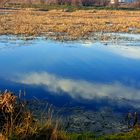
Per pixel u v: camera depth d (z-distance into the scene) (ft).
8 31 150.61
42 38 134.00
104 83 69.10
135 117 46.96
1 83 66.28
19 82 67.21
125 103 55.67
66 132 39.93
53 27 175.52
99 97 58.59
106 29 176.76
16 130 33.30
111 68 84.07
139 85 68.39
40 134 33.50
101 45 121.60
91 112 50.29
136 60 95.45
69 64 87.25
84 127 44.24
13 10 328.70
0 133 32.91
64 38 135.95
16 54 98.99
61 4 410.52
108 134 42.14
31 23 196.75
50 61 90.48
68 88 63.62
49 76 73.61
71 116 47.91
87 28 176.04
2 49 106.63
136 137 39.45
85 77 73.82
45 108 49.39
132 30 177.99
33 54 99.50
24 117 35.55
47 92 60.08
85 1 407.85
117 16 281.74
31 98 55.52
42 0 418.31
